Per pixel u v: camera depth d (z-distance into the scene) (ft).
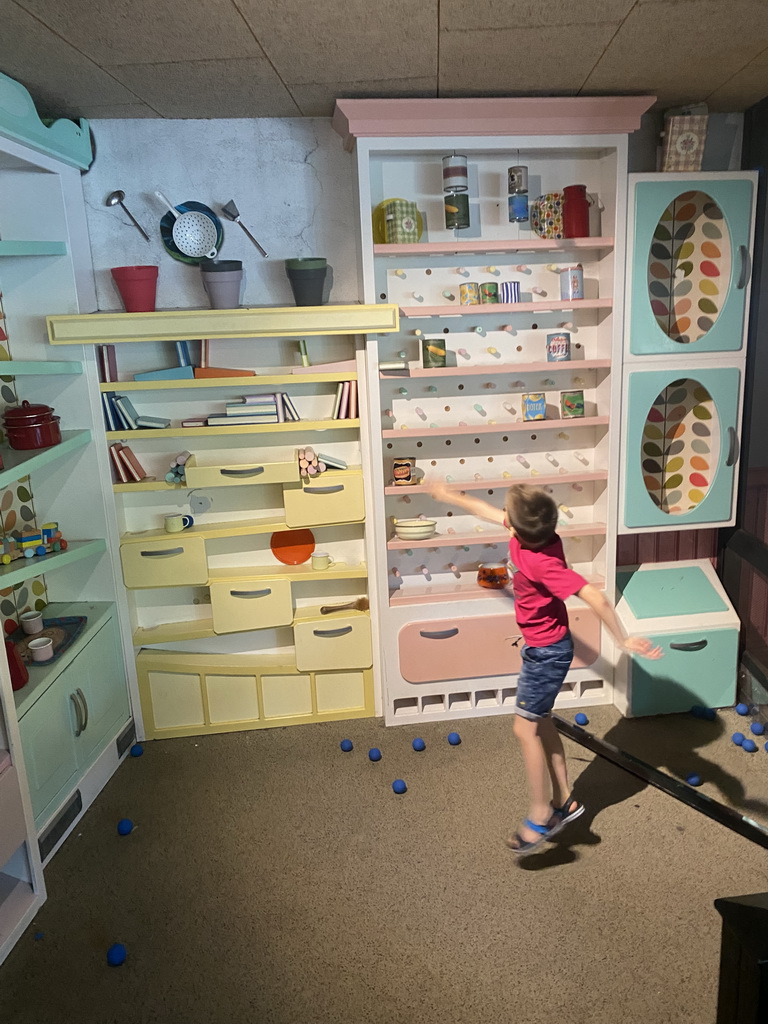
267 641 11.56
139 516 11.05
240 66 8.26
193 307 10.69
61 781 8.84
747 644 11.36
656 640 10.85
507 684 11.21
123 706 10.75
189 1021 6.40
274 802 9.41
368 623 11.00
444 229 10.51
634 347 10.36
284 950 7.11
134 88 8.87
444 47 7.89
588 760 10.01
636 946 6.97
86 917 7.65
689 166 10.29
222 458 11.01
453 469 11.29
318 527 11.31
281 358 10.73
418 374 10.22
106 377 10.28
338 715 11.34
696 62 8.64
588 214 10.27
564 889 7.73
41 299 9.80
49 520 10.43
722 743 10.33
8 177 9.45
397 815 9.04
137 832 8.95
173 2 6.58
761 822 8.66
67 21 6.93
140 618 11.32
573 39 7.80
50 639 9.16
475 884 7.86
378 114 9.34
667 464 11.38
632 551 11.93
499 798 9.28
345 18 7.06
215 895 7.88
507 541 11.01
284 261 10.70
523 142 9.80
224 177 10.43
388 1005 6.46
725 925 4.20
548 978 6.66
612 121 9.72
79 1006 6.60
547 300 10.86
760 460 10.89
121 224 10.43
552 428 10.90
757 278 10.62
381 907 7.60
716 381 10.57
